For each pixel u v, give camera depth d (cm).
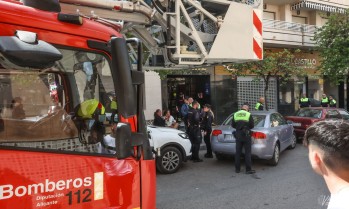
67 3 380
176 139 852
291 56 1619
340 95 2441
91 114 254
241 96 1944
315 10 2189
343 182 134
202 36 537
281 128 988
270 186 721
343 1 2209
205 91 1873
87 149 249
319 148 139
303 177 791
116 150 239
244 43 549
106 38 258
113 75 239
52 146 235
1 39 198
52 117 240
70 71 247
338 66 1783
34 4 234
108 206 251
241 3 553
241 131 835
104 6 411
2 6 218
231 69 1546
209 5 545
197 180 780
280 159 1012
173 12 514
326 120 150
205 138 1029
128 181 264
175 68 596
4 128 220
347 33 1795
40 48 204
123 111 231
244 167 904
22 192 215
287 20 2116
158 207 596
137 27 499
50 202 225
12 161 216
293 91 2153
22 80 231
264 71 1534
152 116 1549
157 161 829
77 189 237
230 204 609
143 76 252
